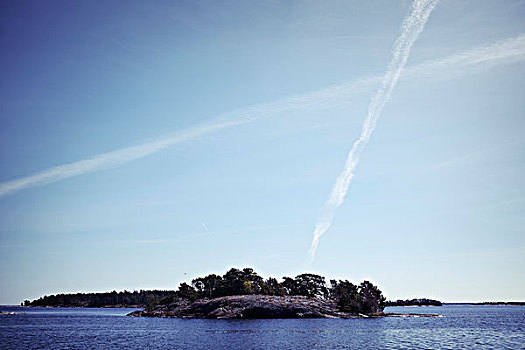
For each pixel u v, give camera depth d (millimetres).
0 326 155750
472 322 180250
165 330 127812
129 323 164875
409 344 91062
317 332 117375
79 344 93812
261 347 85812
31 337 110750
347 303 199750
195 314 186000
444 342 95562
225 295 199500
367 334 112625
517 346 88500
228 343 92500
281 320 166250
